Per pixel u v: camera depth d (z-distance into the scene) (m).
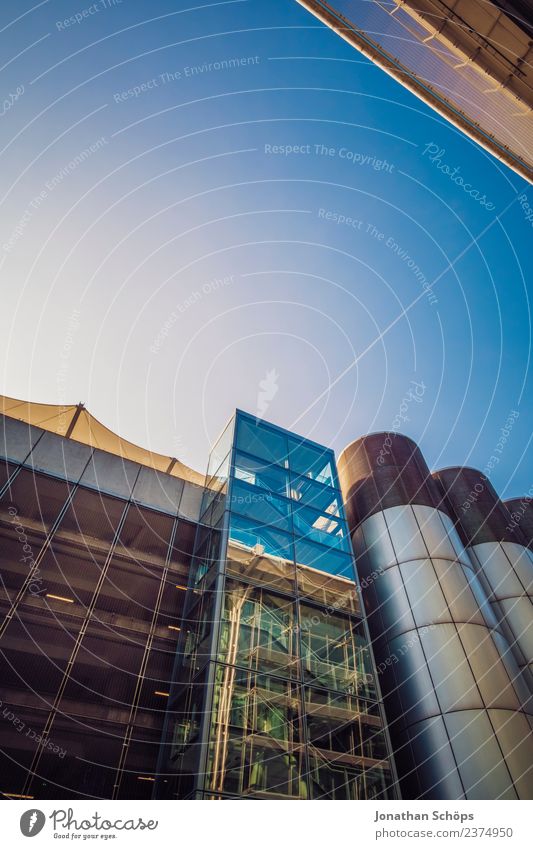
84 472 21.61
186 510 23.41
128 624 17.70
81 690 15.29
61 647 15.91
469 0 12.97
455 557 21.69
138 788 13.85
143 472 23.61
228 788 12.27
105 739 14.53
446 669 17.45
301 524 22.28
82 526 19.72
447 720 16.22
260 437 25.55
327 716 15.41
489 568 25.12
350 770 14.35
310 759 14.02
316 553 21.30
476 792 14.23
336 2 14.10
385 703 18.34
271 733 14.04
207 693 14.02
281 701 15.00
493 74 13.59
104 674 16.00
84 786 13.35
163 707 16.05
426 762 15.75
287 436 26.72
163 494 23.39
